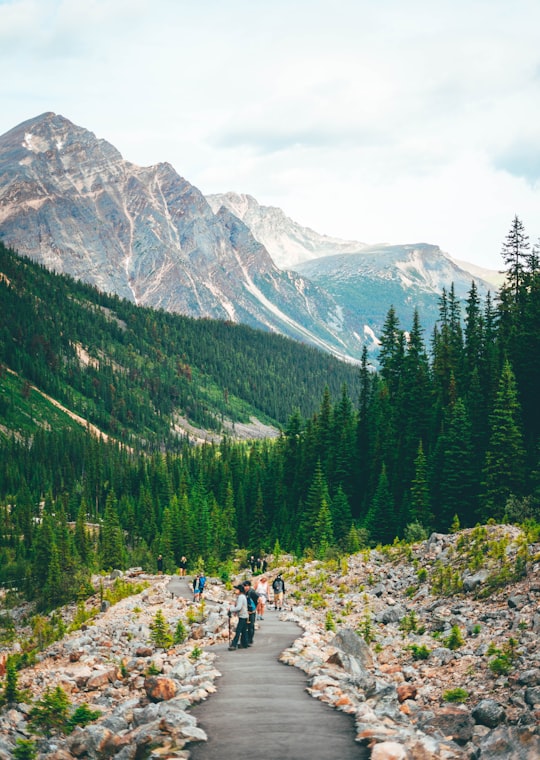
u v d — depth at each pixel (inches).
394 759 377.7
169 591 1883.6
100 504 7504.9
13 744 509.0
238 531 4256.9
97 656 948.6
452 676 713.6
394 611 1116.5
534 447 2691.9
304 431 4338.1
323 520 3048.7
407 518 2844.5
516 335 3132.4
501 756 415.5
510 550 1177.4
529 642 751.7
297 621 1087.0
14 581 4402.1
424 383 3422.7
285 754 399.2
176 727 447.2
